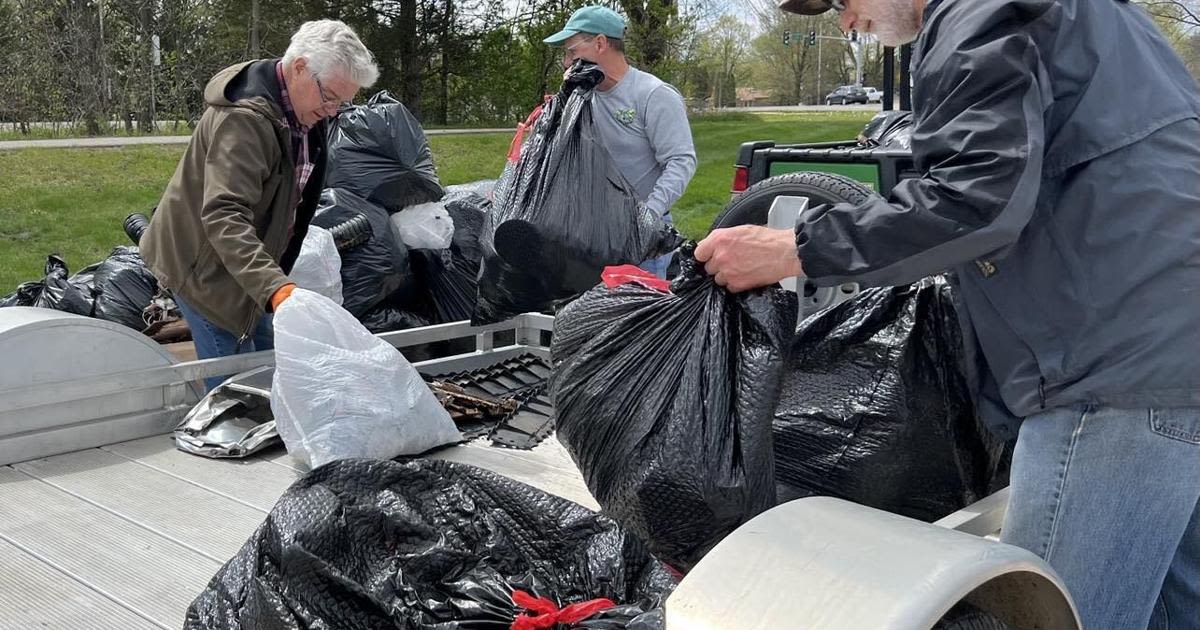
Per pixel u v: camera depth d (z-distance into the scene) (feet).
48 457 10.55
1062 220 5.38
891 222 5.26
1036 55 5.08
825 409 7.25
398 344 13.56
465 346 16.80
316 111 11.78
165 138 65.67
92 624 7.05
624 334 6.56
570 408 6.62
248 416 11.34
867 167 16.80
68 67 74.69
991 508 6.66
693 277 6.50
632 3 57.36
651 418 6.21
